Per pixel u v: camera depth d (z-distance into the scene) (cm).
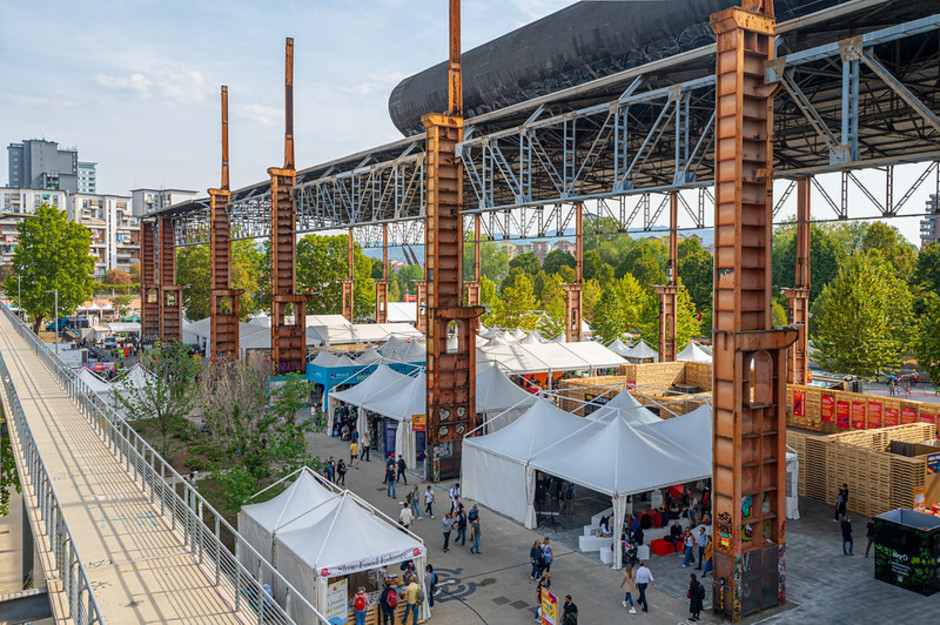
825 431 3784
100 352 7819
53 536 1639
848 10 1992
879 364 5678
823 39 2378
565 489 2872
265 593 1398
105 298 12469
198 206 7338
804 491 3073
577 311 6147
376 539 1952
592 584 2208
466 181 5206
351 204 4700
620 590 2164
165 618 1384
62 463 2391
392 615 1878
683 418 3033
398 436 3566
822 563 2334
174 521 1858
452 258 3522
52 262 9138
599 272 13000
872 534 2338
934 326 4069
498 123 3597
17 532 3519
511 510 2834
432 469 3375
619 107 2617
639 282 12050
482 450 3002
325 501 2180
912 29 1703
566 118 2862
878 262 7750
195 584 1548
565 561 2403
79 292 9325
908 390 6159
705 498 2741
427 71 5209
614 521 2347
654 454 2591
